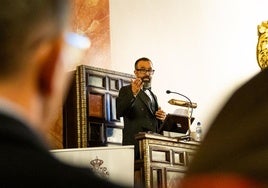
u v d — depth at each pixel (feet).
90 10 42.42
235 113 3.36
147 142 31.07
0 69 3.41
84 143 34.81
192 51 45.34
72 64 4.29
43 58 3.57
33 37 3.51
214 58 45.88
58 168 3.17
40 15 3.52
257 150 3.20
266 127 3.22
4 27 3.41
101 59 42.04
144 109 34.91
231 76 45.91
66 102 35.73
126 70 42.83
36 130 3.32
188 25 45.83
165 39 44.68
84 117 35.01
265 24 47.34
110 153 27.94
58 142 35.68
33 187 3.09
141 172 31.01
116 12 43.37
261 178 3.16
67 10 3.68
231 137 3.29
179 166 32.09
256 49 47.03
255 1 48.14
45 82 3.60
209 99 44.73
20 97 3.44
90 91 35.68
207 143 3.35
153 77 43.24
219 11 47.09
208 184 3.25
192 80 44.65
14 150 3.16
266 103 3.31
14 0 3.44
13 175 3.09
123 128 35.12
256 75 3.49
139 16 44.16
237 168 3.21
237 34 47.09
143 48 43.73
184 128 34.04
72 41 3.99
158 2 45.16
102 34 42.39
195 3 46.50
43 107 3.61
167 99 43.39
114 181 3.25
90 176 3.20
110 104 36.40
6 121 3.23
